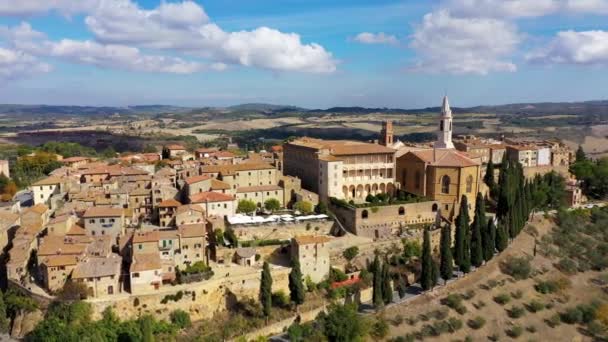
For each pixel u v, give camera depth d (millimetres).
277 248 157000
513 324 143250
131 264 134000
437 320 140375
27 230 158000
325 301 141875
